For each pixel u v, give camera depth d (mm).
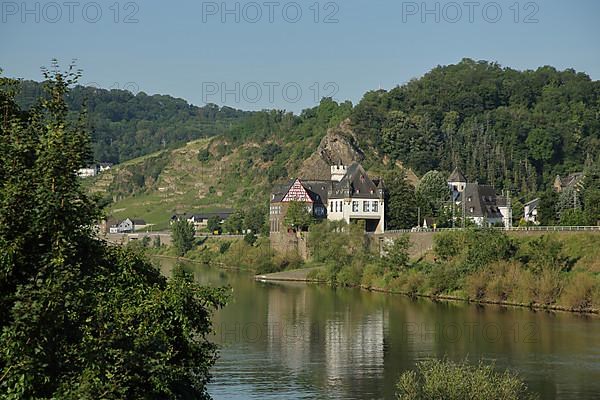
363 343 119688
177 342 55125
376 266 199250
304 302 167875
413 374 83250
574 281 153500
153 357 48656
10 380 39094
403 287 183125
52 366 42188
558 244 168000
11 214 41688
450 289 174375
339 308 158000
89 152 46250
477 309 154250
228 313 150875
